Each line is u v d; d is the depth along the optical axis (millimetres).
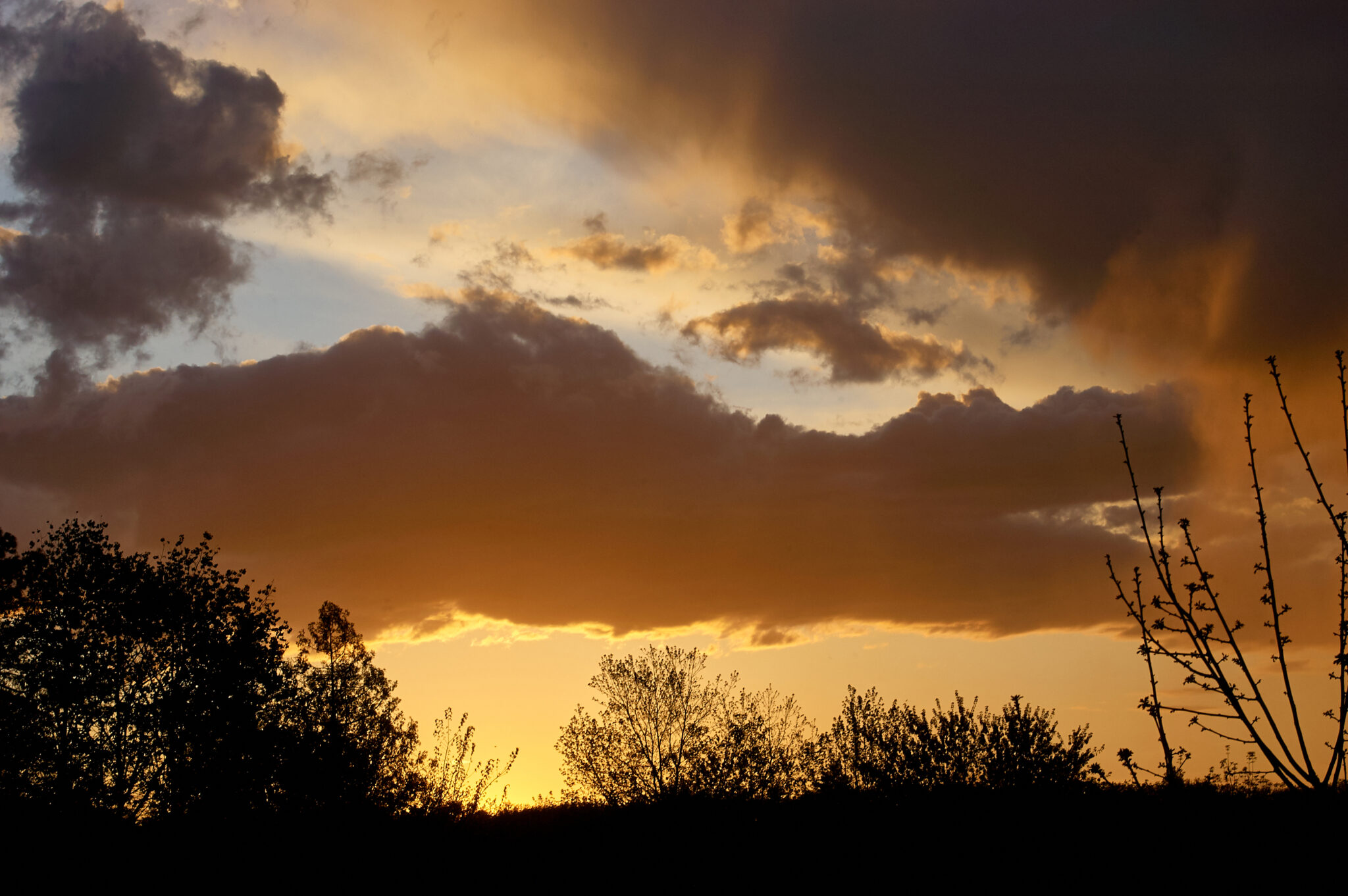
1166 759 5879
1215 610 5879
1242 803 7355
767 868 20703
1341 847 5152
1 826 23547
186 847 23781
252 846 23781
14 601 28359
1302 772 5352
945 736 20703
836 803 22078
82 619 28422
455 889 22328
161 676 28703
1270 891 6301
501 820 28328
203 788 25312
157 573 29906
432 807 25891
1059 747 19391
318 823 24625
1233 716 5637
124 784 25797
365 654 29969
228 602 30062
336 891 22281
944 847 18141
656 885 21797
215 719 27031
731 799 27672
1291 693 5508
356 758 26203
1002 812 18422
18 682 27219
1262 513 5938
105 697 27375
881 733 21969
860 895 17766
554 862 24141
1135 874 10391
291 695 28375
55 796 24781
